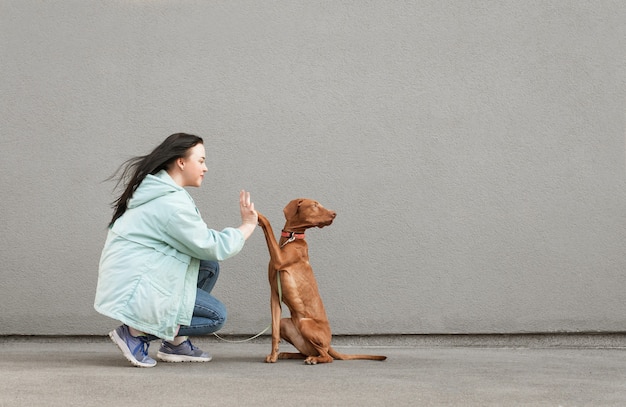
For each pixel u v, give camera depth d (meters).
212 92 4.52
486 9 4.42
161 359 3.44
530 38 4.41
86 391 2.42
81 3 4.58
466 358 3.63
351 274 4.41
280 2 4.51
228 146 4.49
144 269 3.13
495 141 4.39
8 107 4.56
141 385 2.56
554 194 4.36
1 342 4.47
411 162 4.42
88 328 4.46
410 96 4.44
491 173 4.39
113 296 3.11
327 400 2.27
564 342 4.32
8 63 4.57
